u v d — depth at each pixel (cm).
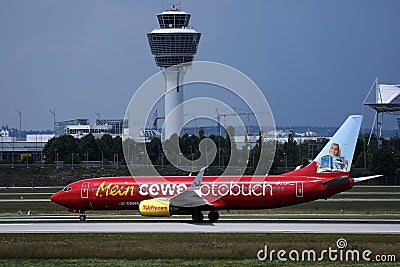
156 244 15650
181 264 13275
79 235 17712
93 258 14150
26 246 15175
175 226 19688
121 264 13338
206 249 14675
